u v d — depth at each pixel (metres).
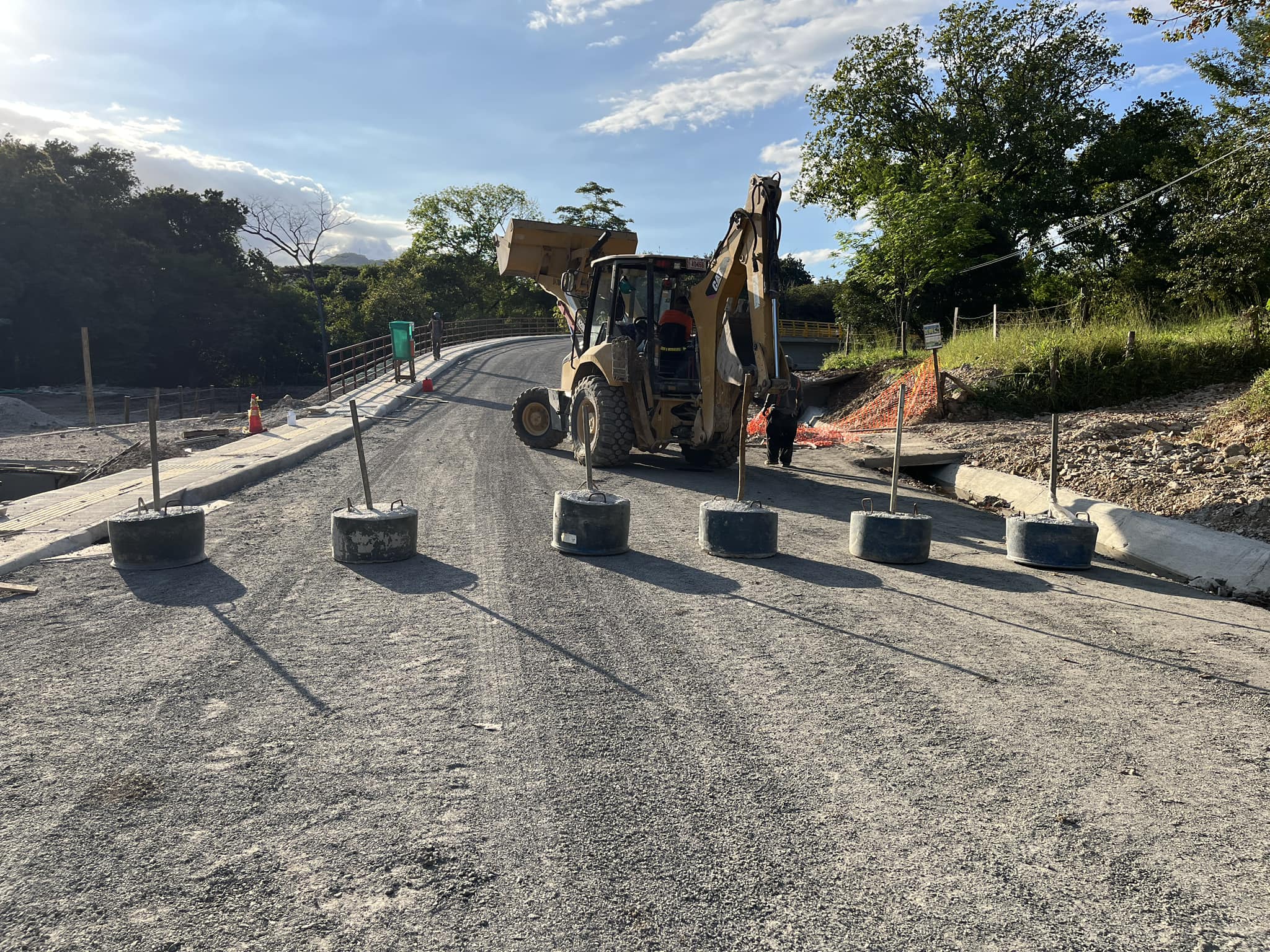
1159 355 17.55
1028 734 3.90
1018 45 42.84
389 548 6.94
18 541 7.25
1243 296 21.98
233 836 2.95
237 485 10.62
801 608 5.89
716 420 11.72
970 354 20.17
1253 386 12.77
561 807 3.16
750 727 3.92
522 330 65.00
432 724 3.90
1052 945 2.42
